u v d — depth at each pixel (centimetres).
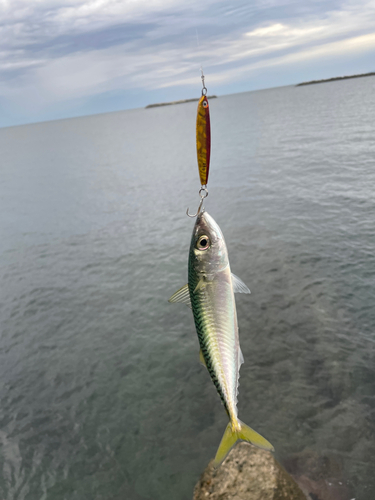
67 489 761
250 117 8600
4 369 1143
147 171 4172
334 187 2277
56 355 1170
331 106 7675
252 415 840
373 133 3778
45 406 977
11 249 2223
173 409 904
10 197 3747
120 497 730
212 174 3350
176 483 734
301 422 803
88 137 11394
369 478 672
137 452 812
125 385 1002
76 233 2345
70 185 3988
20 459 840
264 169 3127
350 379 880
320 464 710
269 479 629
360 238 1540
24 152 8994
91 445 847
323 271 1341
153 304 1362
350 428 770
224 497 621
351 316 1085
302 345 1011
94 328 1280
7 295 1622
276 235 1728
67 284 1644
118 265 1756
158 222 2300
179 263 1675
